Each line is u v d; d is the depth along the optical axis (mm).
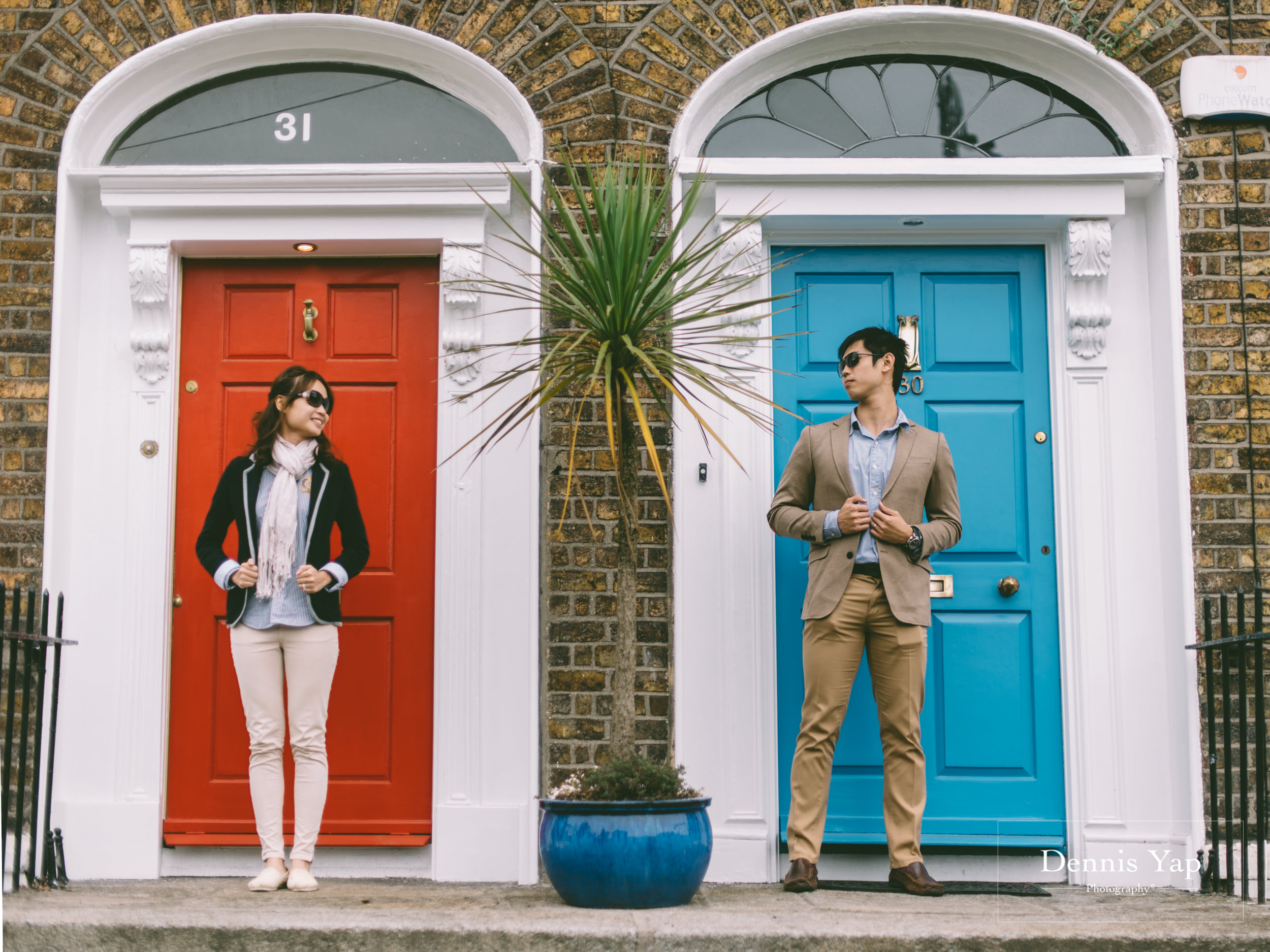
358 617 4180
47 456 4035
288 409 3799
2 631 3355
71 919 3035
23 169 4184
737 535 4086
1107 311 4156
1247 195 4180
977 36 4316
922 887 3615
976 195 4152
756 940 2984
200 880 3977
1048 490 4207
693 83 4270
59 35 4273
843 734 4098
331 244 4223
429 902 3430
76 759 4020
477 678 4055
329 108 4355
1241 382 4090
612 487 4098
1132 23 4266
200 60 4348
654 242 4172
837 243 4309
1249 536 4031
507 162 4301
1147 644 4066
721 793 3975
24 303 4113
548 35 4285
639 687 4008
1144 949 3006
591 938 2990
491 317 4207
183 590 4180
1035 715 4105
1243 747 3590
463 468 4145
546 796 3959
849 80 4359
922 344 4277
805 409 4238
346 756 4121
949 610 4160
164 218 4184
